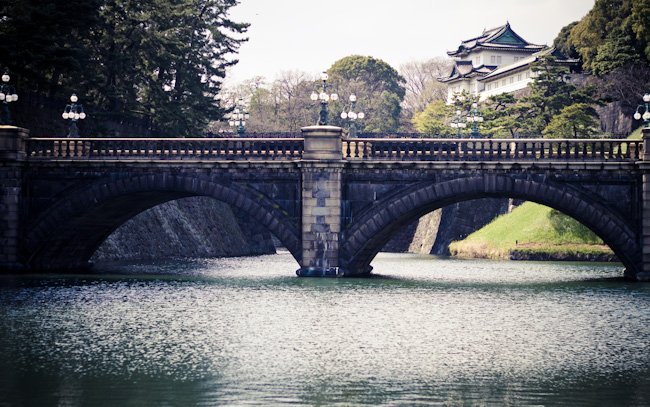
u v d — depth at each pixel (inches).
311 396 1002.7
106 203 2485.2
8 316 1568.7
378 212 2352.4
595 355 1238.9
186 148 2432.3
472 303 1825.8
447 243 4741.6
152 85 3698.3
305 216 2352.4
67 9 2994.6
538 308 1744.6
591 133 4488.2
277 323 1502.2
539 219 4037.9
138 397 995.3
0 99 2485.2
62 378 1079.0
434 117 6343.5
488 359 1206.9
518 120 4594.0
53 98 3102.9
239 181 2399.1
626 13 4872.0
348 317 1579.7
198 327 1456.7
